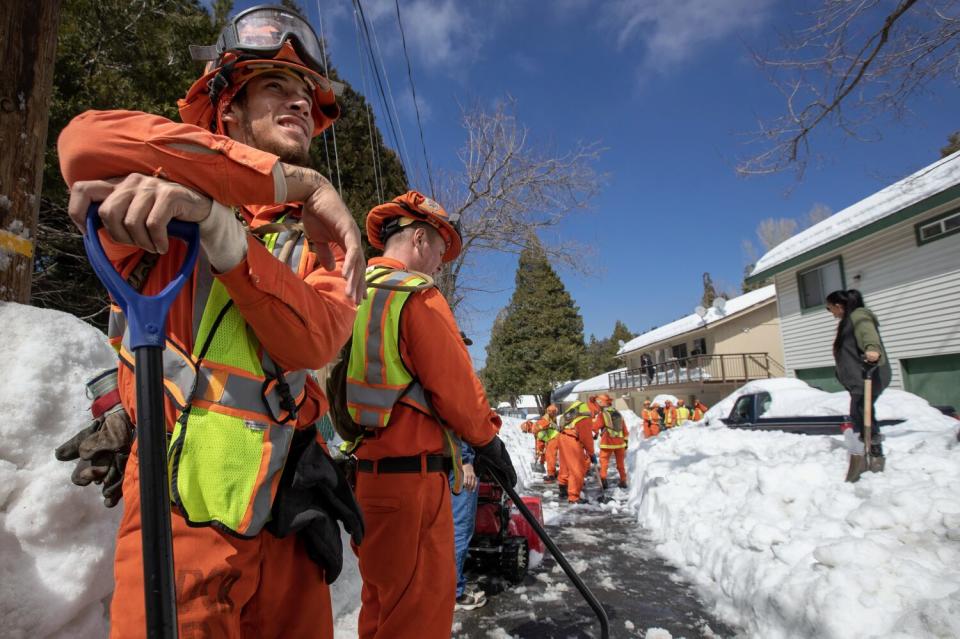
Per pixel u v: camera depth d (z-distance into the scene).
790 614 2.82
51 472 1.61
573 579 2.40
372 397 1.87
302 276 1.09
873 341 4.26
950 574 2.55
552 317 36.25
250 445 0.93
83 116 0.83
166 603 0.69
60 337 1.95
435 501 1.91
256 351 0.98
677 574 4.30
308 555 1.08
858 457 4.15
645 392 30.42
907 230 12.23
